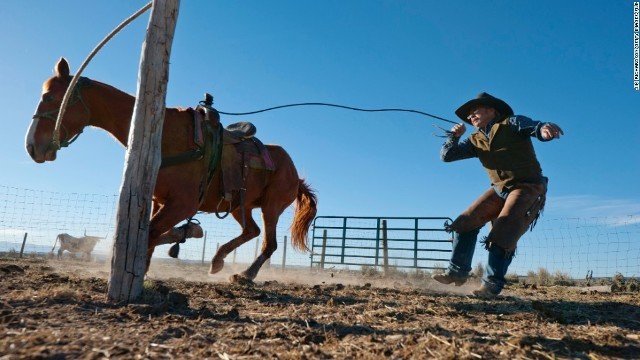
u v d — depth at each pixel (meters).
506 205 5.45
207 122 5.34
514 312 4.49
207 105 5.48
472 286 8.10
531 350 2.89
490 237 5.37
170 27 4.07
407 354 2.75
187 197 4.94
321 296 5.21
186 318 3.39
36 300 3.49
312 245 15.31
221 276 7.86
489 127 5.69
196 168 5.09
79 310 3.35
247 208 6.94
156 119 3.95
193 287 5.27
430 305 4.71
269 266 14.38
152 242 4.68
